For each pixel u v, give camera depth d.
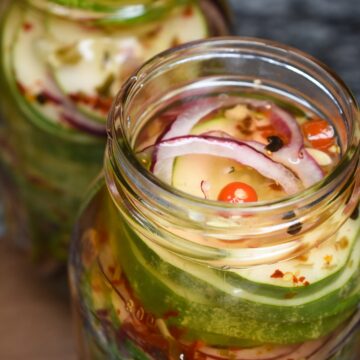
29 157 0.49
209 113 0.37
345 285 0.35
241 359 0.35
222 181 0.34
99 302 0.37
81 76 0.47
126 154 0.33
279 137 0.36
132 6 0.46
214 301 0.34
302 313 0.34
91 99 0.47
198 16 0.48
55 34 0.47
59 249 0.52
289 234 0.33
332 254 0.35
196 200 0.32
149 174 0.33
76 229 0.39
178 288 0.34
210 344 0.35
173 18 0.47
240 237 0.33
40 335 0.51
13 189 0.52
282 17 0.65
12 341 0.51
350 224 0.35
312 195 0.33
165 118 0.37
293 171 0.35
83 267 0.38
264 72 0.37
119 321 0.36
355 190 0.35
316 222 0.33
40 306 0.52
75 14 0.46
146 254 0.34
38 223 0.52
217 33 0.49
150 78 0.36
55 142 0.48
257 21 0.65
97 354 0.39
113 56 0.47
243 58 0.37
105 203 0.37
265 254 0.33
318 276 0.34
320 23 0.65
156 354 0.36
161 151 0.35
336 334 0.36
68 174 0.49
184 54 0.37
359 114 0.34
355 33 0.64
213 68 0.37
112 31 0.46
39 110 0.47
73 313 0.41
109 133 0.35
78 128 0.47
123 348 0.37
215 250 0.33
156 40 0.47
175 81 0.37
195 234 0.33
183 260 0.34
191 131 0.36
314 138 0.36
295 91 0.37
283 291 0.34
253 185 0.34
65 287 0.52
